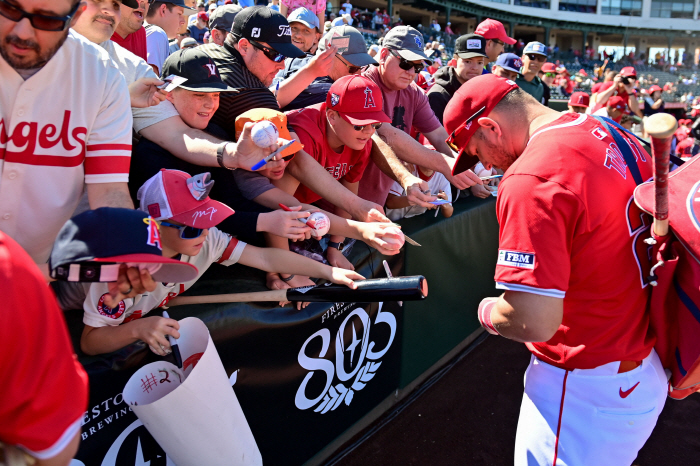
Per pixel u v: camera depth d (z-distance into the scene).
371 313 2.53
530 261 1.38
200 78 1.80
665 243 1.47
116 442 1.50
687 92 27.73
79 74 1.37
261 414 1.99
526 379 1.76
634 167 1.55
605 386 1.57
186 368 1.50
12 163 1.34
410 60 2.77
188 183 1.43
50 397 0.79
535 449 1.70
